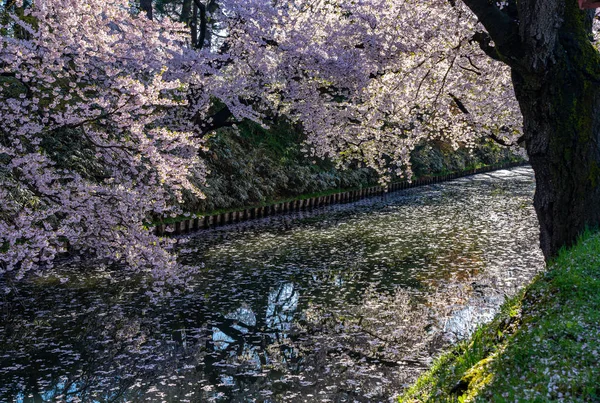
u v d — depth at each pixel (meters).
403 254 15.05
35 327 9.09
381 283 11.95
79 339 8.60
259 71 13.49
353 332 8.94
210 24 19.48
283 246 16.22
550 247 6.20
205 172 15.63
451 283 11.83
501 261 14.02
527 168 50.00
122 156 9.22
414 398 5.07
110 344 8.43
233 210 20.52
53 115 8.70
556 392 3.19
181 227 17.44
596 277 4.66
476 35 7.59
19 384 7.03
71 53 9.27
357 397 6.64
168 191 16.86
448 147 39.97
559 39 5.93
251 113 13.98
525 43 5.77
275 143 26.00
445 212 23.88
